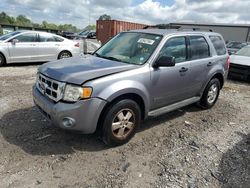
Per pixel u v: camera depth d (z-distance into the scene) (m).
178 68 4.75
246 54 11.02
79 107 3.49
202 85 5.63
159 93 4.48
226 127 5.19
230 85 9.42
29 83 7.66
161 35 4.67
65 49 11.95
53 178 3.23
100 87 3.59
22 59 10.82
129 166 3.58
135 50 4.58
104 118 3.77
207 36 5.75
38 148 3.87
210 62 5.66
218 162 3.82
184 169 3.59
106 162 3.64
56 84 3.64
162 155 3.92
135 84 3.95
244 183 3.36
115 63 4.21
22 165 3.44
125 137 4.09
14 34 10.84
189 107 6.24
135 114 4.11
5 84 7.41
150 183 3.25
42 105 3.83
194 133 4.78
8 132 4.30
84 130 3.63
